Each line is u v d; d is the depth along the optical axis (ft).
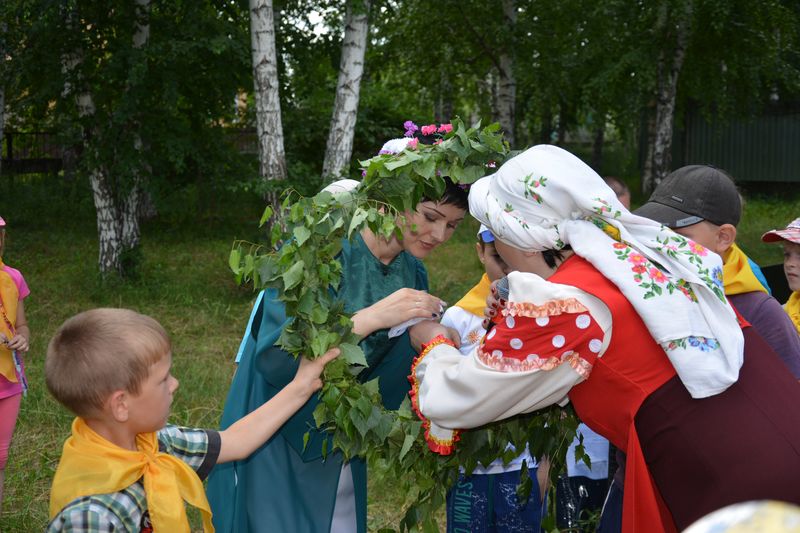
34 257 36.78
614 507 8.08
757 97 51.60
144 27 29.96
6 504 13.84
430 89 57.72
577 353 6.26
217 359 22.65
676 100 58.23
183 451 7.02
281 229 7.70
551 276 6.64
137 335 6.19
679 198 8.02
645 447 6.44
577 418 8.18
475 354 6.62
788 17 47.29
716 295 6.32
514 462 9.63
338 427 8.00
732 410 6.21
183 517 6.26
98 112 29.96
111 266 31.07
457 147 7.91
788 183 65.16
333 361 7.62
